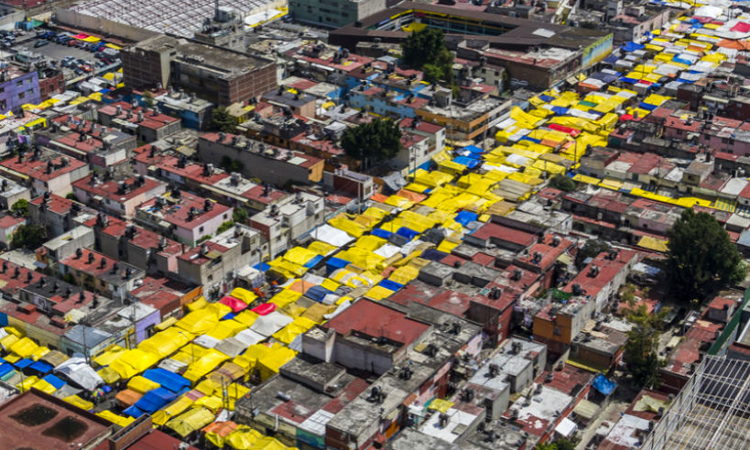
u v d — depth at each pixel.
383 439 159.12
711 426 144.62
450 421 158.62
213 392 172.75
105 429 154.38
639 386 178.00
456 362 174.88
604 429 165.12
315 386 168.50
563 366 179.12
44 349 184.25
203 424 164.50
